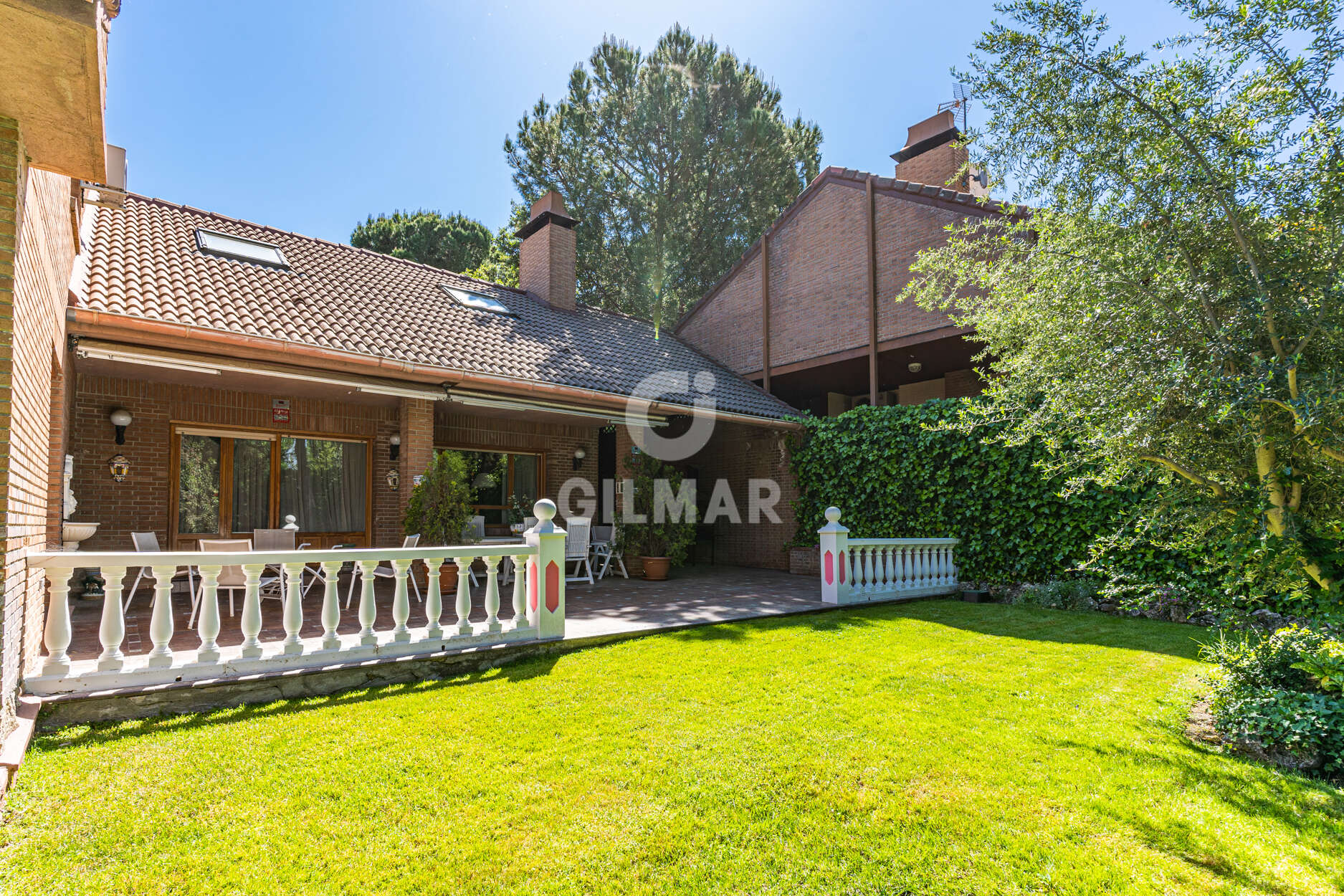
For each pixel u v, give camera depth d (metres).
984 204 11.78
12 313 3.42
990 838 2.99
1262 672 4.30
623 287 23.17
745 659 6.00
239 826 3.08
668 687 5.16
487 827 3.10
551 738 4.13
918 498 11.49
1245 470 4.25
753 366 16.16
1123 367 4.27
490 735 4.18
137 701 4.40
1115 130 4.50
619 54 21.64
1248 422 3.88
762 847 2.94
